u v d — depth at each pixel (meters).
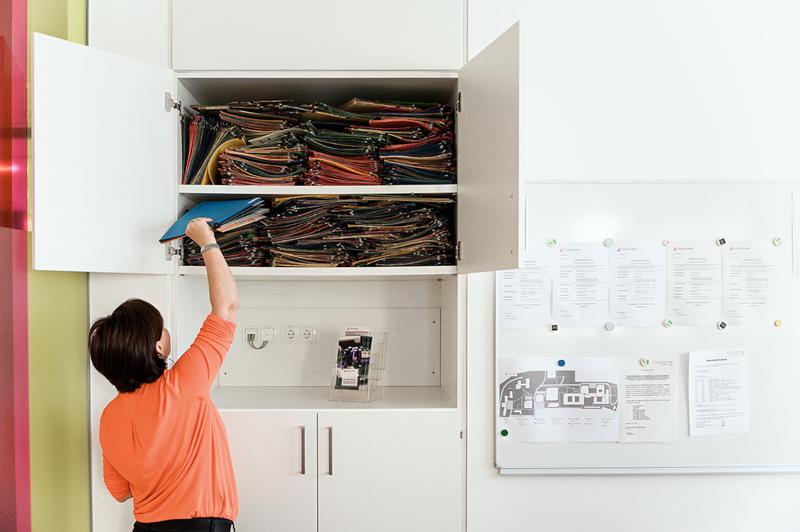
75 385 1.60
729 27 1.85
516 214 1.30
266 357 2.03
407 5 1.69
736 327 1.87
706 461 1.85
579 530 1.85
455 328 1.75
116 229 1.49
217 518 1.40
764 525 1.86
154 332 1.37
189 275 1.78
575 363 1.84
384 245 1.73
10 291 1.31
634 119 1.85
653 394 1.85
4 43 1.28
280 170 1.71
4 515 1.28
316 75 1.69
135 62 1.54
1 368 1.27
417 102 1.86
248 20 1.67
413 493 1.68
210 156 1.72
